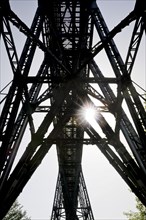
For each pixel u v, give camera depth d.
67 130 15.17
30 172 7.05
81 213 19.98
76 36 9.93
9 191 6.38
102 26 8.27
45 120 7.20
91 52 8.61
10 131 6.27
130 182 7.23
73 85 7.32
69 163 19.72
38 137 7.07
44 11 8.34
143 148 6.73
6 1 5.87
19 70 6.80
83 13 8.72
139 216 15.64
